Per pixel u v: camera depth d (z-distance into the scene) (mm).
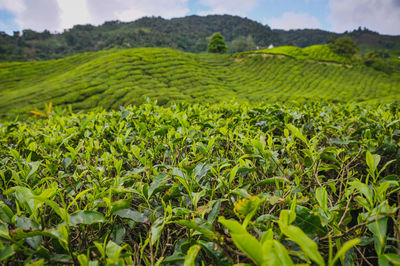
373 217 693
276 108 2170
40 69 44250
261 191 1147
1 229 670
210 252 671
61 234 667
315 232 690
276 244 510
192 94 29172
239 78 45969
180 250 737
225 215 893
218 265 648
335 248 792
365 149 1368
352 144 1665
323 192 795
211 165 1019
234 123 1976
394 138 1698
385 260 604
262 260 484
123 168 1422
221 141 1687
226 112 2775
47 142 1722
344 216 834
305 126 1815
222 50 73188
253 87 40781
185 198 952
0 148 1946
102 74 32750
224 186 937
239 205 673
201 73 41375
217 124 2021
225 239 695
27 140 1789
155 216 860
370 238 749
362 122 1932
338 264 741
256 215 869
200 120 2115
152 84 31562
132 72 34469
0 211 757
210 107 3133
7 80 37531
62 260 681
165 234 974
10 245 676
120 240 823
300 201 812
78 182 1150
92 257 756
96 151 1603
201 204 1085
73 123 2623
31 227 734
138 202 1067
